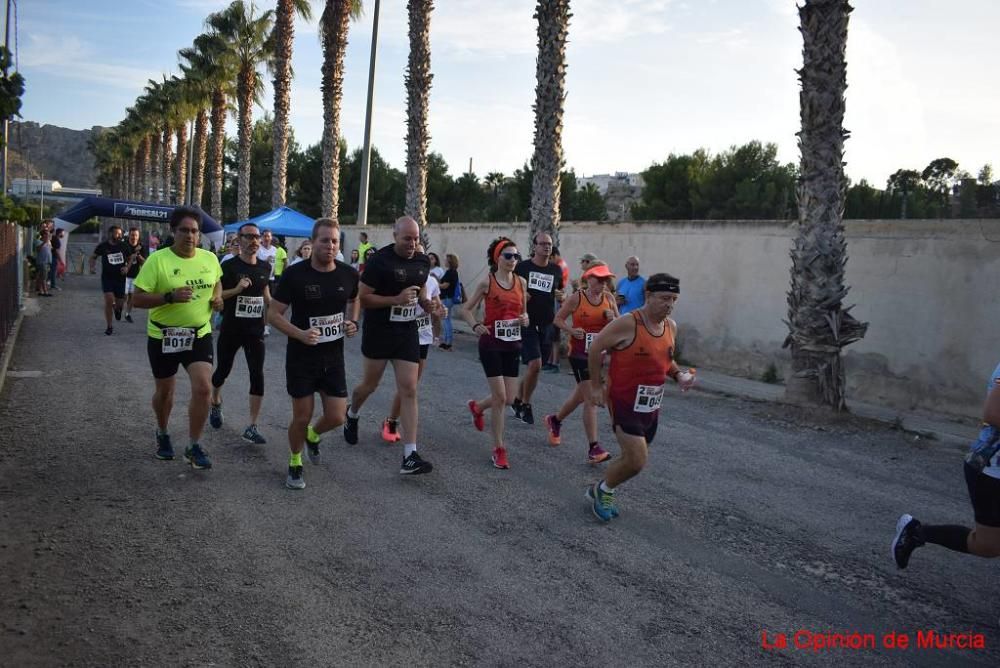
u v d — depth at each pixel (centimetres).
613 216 4200
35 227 2108
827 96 875
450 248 1873
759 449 755
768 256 1155
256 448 668
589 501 564
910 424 870
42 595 389
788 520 552
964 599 432
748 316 1184
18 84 940
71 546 450
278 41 2750
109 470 591
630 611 400
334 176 2459
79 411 773
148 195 6003
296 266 543
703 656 359
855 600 427
